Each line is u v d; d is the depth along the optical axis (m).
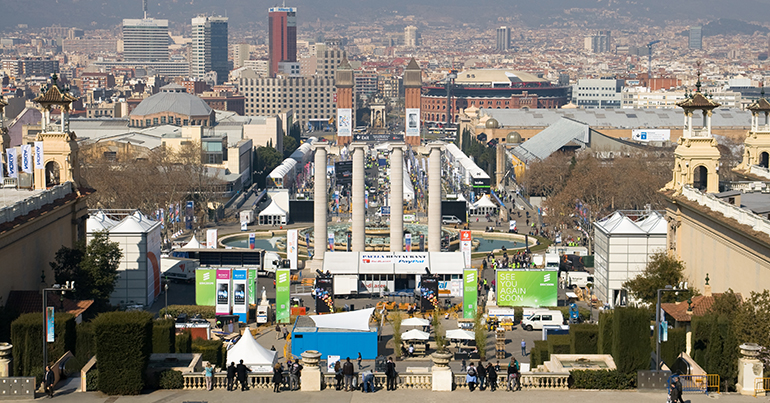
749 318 138.62
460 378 128.88
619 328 127.31
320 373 126.69
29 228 180.75
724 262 185.25
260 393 125.19
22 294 171.38
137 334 124.19
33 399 122.56
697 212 199.75
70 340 145.50
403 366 173.12
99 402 121.31
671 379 121.06
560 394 124.44
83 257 193.88
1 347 130.00
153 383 126.88
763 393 126.06
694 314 165.75
